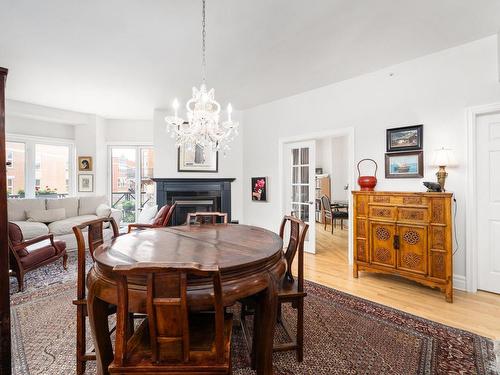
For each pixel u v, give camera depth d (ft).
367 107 11.55
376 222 9.88
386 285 9.71
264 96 14.62
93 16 7.39
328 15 7.38
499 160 8.84
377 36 8.54
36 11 7.15
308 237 14.29
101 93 14.10
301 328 5.56
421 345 6.07
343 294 8.89
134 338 4.14
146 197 20.62
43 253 9.99
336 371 5.28
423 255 8.77
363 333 6.58
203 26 7.79
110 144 19.90
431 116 9.86
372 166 11.43
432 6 7.02
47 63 10.44
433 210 8.59
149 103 15.81
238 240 6.18
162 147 16.83
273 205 15.74
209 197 17.25
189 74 11.51
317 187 25.58
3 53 9.61
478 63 8.87
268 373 4.72
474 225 9.02
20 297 8.65
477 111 8.91
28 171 17.43
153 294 3.36
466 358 5.61
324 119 13.12
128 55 9.77
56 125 18.31
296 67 10.87
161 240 6.18
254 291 4.38
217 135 8.06
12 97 14.83
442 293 8.98
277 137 15.38
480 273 9.18
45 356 5.73
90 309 4.45
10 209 14.65
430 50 9.53
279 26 7.90
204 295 3.87
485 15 7.45
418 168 10.13
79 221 15.05
